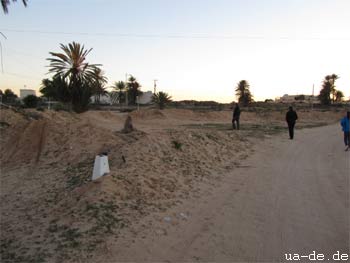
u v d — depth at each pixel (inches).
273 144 680.4
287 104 4156.0
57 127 544.7
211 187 352.2
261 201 309.0
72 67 1128.8
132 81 3348.9
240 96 3634.4
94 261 194.1
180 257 202.4
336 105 3786.9
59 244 214.7
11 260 197.8
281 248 215.6
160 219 255.3
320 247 217.5
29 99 1738.4
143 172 342.0
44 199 308.8
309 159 521.0
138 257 199.9
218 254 207.0
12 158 486.0
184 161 426.3
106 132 530.0
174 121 1482.5
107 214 251.1
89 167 398.3
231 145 591.5
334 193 335.6
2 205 303.4
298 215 273.6
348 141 606.9
